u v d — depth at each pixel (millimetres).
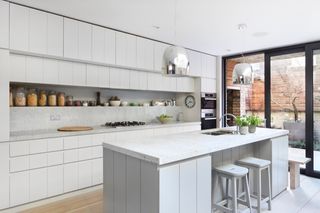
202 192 2107
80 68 3539
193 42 4426
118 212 2145
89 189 3422
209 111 5461
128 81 4172
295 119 4555
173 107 5535
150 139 2613
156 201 1766
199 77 5297
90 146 3400
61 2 2758
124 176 2078
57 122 3711
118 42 3805
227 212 2510
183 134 3037
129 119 4695
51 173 3020
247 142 2639
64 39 3203
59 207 2906
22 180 2787
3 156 2652
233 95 5906
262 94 5297
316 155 4242
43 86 3609
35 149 2885
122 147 2119
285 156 3514
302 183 3844
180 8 2867
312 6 2770
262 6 2779
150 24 3480
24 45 2859
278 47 4707
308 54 4254
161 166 1784
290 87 4617
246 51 5109
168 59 2330
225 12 2975
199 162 2078
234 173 2357
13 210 2744
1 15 2686
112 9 2943
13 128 3281
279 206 2973
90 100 4160
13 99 3236
